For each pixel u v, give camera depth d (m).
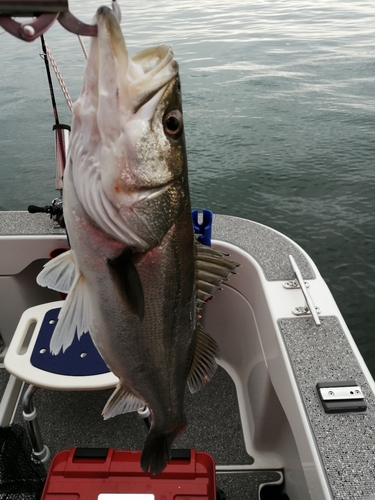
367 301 4.63
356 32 21.56
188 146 8.45
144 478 1.52
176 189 1.06
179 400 1.32
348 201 6.45
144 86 0.96
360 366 1.53
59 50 17.28
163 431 1.33
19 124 9.78
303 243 5.59
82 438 2.20
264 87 12.30
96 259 1.07
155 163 1.00
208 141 8.66
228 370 2.54
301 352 1.59
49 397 2.42
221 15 31.33
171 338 1.20
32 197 6.86
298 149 8.18
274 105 10.70
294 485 1.78
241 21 27.70
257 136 8.86
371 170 7.31
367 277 4.96
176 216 1.08
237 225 2.47
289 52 17.23
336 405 1.37
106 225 1.02
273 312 1.79
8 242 2.38
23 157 8.21
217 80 13.23
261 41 20.05
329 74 13.48
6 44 22.06
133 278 1.08
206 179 7.22
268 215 6.23
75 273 1.16
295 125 9.37
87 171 0.98
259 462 2.04
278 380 1.64
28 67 15.80
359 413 1.36
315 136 8.75
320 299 1.85
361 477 1.19
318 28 23.77
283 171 7.39
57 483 1.51
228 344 2.52
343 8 32.97
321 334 1.67
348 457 1.24
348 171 7.32
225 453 2.11
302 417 1.36
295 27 24.48
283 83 12.66
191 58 16.78
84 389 1.70
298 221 6.05
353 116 9.73
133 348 1.17
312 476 1.26
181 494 1.48
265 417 1.99
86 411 2.34
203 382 1.33
